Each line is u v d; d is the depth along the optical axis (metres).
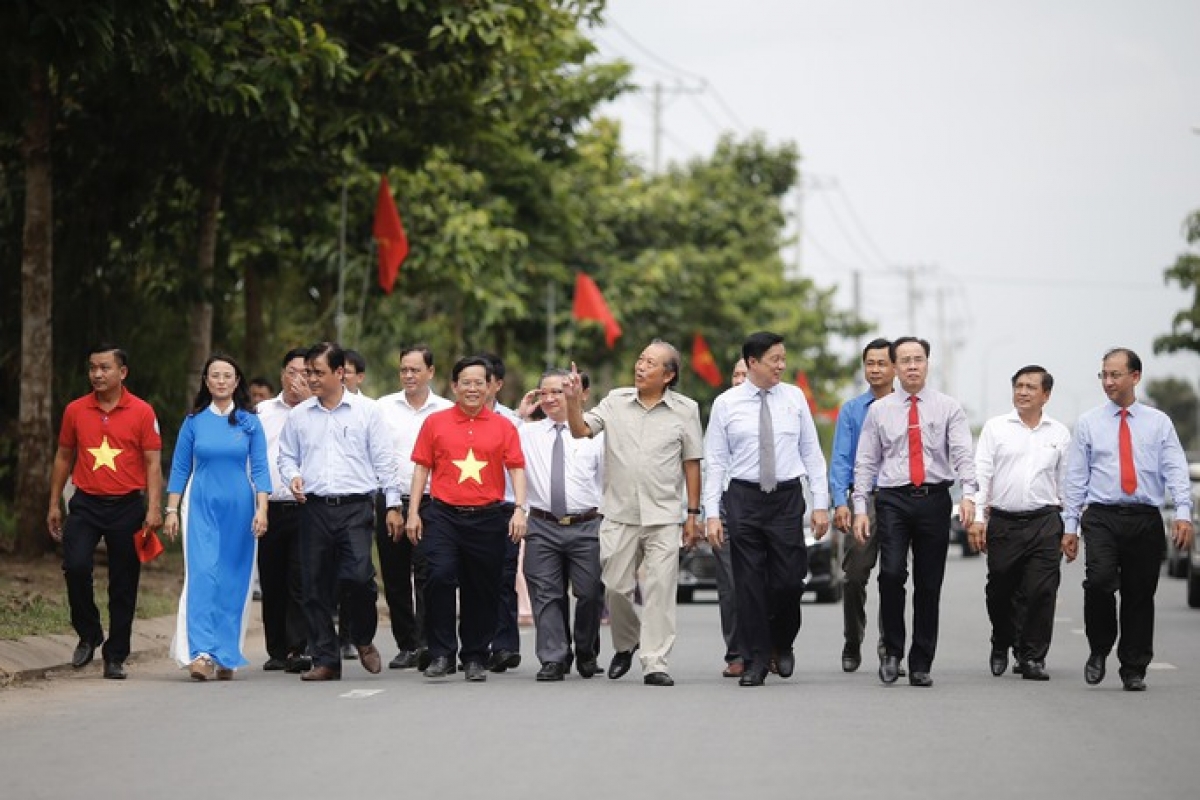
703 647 30.42
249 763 16.70
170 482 25.05
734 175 108.44
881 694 22.48
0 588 32.19
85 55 27.73
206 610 24.56
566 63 49.34
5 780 15.84
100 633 25.28
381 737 18.41
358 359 27.03
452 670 24.56
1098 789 15.23
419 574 26.27
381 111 40.53
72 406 24.84
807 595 49.09
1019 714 20.38
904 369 23.80
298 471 24.81
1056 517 24.69
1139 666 23.12
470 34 39.12
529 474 24.53
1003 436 24.75
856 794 14.94
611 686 23.44
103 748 17.70
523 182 67.06
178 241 45.50
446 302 70.69
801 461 23.95
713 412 23.94
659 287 88.06
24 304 36.94
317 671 24.36
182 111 37.06
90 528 24.67
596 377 95.12
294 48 36.12
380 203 47.88
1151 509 23.27
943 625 35.97
